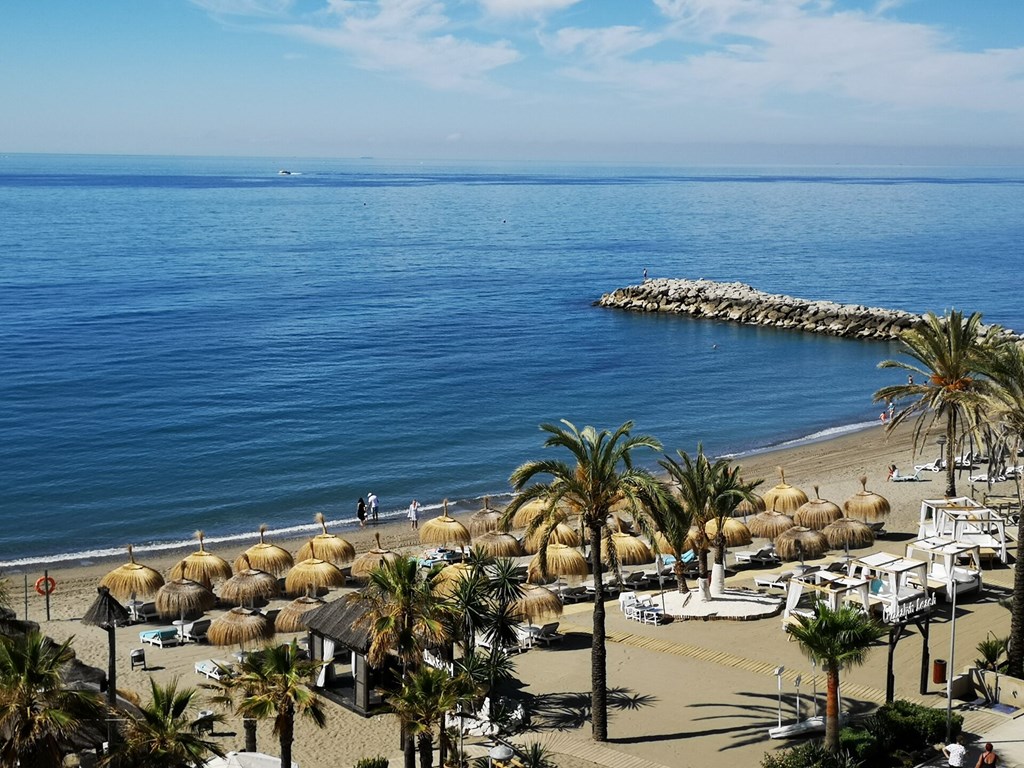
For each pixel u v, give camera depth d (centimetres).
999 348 4838
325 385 9281
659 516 3319
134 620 4297
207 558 4559
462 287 15800
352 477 6831
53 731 2122
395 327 12306
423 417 8319
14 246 19550
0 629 2625
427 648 3222
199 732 2670
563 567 4506
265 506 6247
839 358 11325
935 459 7225
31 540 5612
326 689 3584
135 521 5931
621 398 9244
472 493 6569
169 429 7775
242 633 3719
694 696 3534
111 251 19138
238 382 9300
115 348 10581
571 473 3359
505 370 10212
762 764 3014
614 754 3122
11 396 8600
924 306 14500
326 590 4581
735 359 11175
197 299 13875
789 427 8450
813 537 4972
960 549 4359
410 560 3039
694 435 8188
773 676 3684
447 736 2767
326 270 17262
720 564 4450
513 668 3600
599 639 3216
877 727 3125
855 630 2934
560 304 14588
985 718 3309
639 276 17438
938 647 3894
